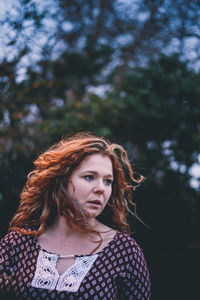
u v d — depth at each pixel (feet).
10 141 13.87
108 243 5.24
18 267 5.20
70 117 13.75
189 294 16.63
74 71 14.61
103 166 5.10
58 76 14.05
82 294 4.80
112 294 4.96
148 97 14.85
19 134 13.33
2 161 13.83
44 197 5.50
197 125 15.29
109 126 14.58
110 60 15.56
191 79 15.48
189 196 15.56
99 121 14.25
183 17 16.06
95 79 15.57
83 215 4.98
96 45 15.17
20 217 5.66
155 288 16.98
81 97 15.88
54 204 5.49
